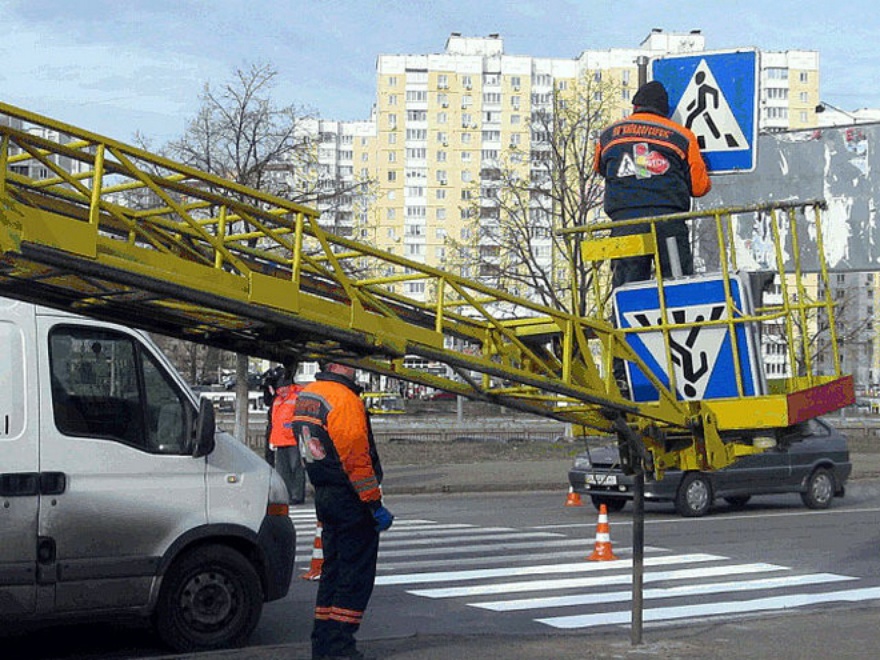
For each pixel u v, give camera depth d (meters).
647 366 8.17
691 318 8.09
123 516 8.05
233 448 8.72
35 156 5.56
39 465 7.80
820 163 20.98
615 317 8.32
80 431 8.00
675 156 8.55
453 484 24.14
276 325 6.25
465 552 14.26
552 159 38.12
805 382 8.52
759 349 7.94
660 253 8.48
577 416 7.89
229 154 29.50
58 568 7.79
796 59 124.44
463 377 7.26
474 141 125.50
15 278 6.00
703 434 7.82
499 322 7.99
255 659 7.52
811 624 9.02
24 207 5.30
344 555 7.05
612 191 8.69
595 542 14.36
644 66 12.23
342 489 7.00
